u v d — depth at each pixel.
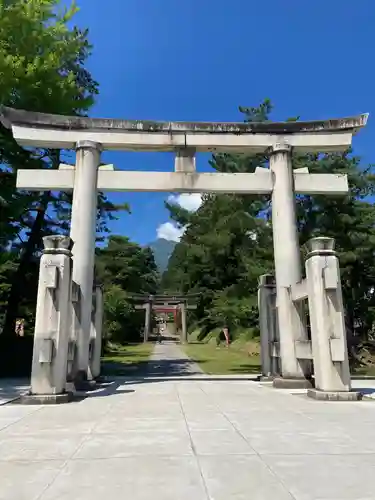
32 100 13.56
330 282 8.20
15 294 17.38
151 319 59.28
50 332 7.85
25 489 3.13
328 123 11.66
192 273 34.66
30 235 17.73
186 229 33.31
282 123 11.66
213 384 10.56
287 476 3.38
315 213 17.06
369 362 18.73
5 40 12.95
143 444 4.44
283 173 11.33
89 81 19.25
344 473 3.45
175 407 6.96
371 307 18.11
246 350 27.86
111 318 32.12
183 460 3.84
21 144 11.34
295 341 9.98
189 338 55.09
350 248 16.64
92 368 11.95
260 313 12.17
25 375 14.99
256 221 18.19
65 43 15.34
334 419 5.84
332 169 16.75
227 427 5.30
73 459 3.90
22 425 5.49
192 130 11.53
